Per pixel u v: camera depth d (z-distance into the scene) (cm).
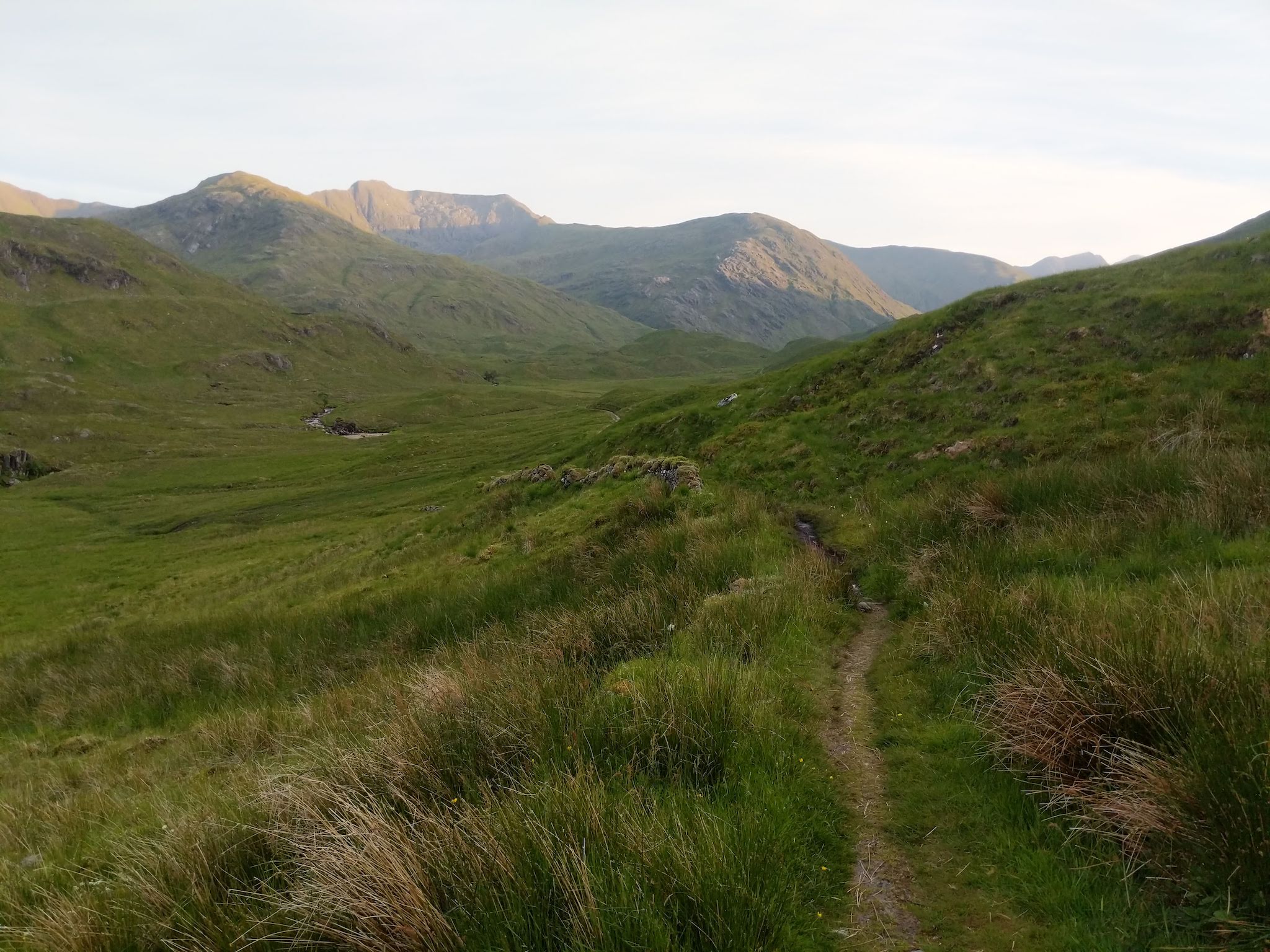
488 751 607
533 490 2486
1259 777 382
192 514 6325
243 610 2241
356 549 2950
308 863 478
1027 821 479
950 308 2995
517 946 380
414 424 13675
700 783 541
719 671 693
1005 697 572
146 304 19975
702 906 386
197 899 495
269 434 12612
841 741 639
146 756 1140
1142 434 1678
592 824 450
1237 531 878
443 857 439
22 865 700
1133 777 439
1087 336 2302
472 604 1448
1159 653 521
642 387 16650
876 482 1978
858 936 402
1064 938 377
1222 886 364
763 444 2550
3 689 1761
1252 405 1633
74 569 4556
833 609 1005
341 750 682
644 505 1759
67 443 11188
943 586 947
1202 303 2150
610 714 628
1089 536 977
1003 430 1977
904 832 496
